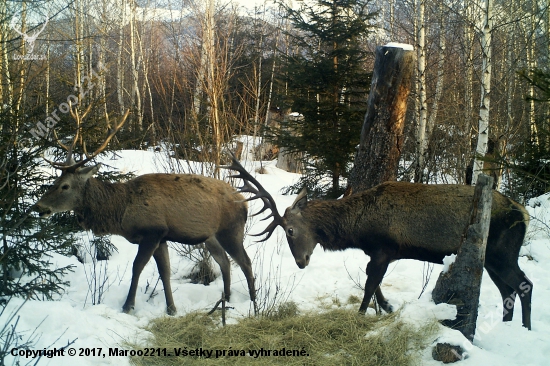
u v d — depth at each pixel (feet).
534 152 28.32
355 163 27.61
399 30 65.10
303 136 35.65
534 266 23.24
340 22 36.24
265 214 30.81
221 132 27.84
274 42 74.23
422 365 13.99
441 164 40.40
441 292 16.14
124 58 74.13
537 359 13.91
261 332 16.42
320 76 35.32
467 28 45.88
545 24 45.52
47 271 18.44
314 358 14.80
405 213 17.56
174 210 19.12
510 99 45.57
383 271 17.83
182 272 23.48
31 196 21.52
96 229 19.29
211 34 34.65
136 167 37.81
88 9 63.26
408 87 26.40
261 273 22.58
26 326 14.16
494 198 16.93
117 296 19.77
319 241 19.35
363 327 16.20
